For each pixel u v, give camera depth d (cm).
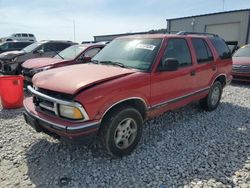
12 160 351
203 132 454
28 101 392
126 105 350
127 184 299
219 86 588
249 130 466
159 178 310
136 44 436
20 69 913
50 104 329
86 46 794
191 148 388
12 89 587
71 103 299
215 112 575
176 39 450
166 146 395
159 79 392
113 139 335
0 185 296
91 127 306
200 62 501
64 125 302
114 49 457
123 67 396
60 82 329
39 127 345
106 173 321
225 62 595
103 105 314
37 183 300
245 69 920
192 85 480
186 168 331
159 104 404
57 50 1070
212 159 355
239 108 611
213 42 565
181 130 461
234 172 323
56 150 379
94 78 329
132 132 362
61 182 302
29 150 379
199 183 299
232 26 2283
